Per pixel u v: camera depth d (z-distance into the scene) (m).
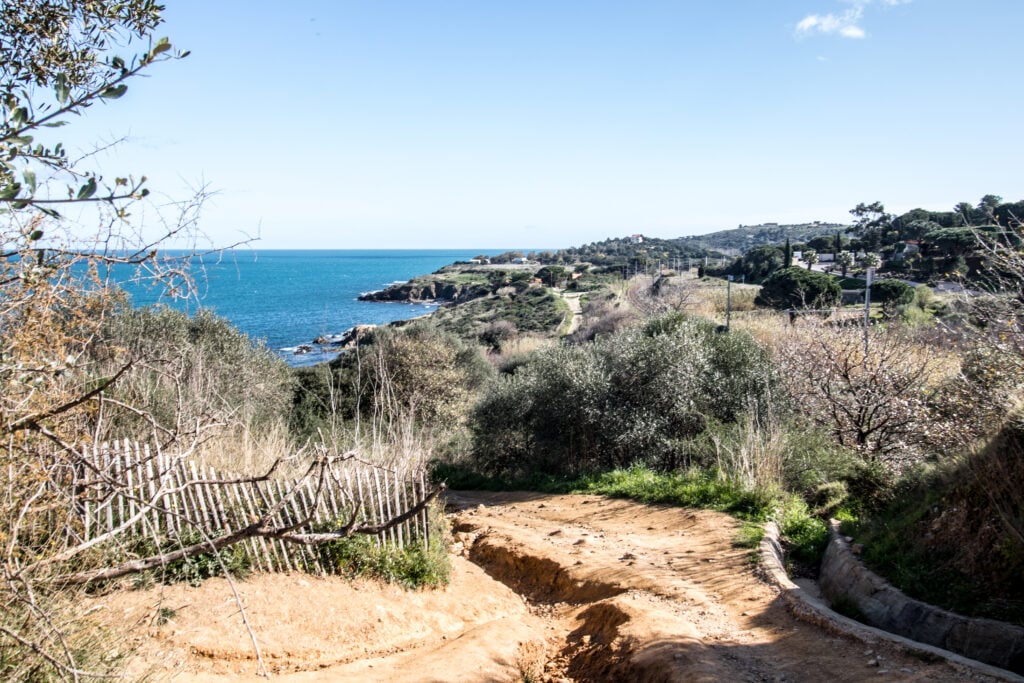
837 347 14.48
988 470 6.97
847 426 13.25
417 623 7.99
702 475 13.19
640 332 19.86
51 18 3.29
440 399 23.12
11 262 3.14
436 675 6.23
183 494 7.47
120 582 6.30
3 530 3.58
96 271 3.38
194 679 5.55
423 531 9.49
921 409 11.70
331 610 7.55
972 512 6.93
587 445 17.61
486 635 7.63
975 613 5.94
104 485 4.14
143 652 5.52
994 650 5.57
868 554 7.64
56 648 3.79
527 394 19.05
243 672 6.11
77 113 2.42
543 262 129.88
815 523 10.09
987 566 6.36
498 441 19.23
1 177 2.51
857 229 72.12
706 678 5.53
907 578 6.75
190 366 14.93
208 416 5.73
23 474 3.64
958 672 5.16
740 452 12.78
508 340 41.72
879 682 5.16
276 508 3.86
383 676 6.23
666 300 43.19
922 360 13.76
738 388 16.27
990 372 9.11
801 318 20.06
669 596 8.10
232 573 7.59
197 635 6.36
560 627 8.45
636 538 10.77
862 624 6.48
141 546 6.78
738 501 11.34
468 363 26.69
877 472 11.10
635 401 17.03
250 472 8.31
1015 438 6.97
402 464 9.83
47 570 3.99
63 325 3.62
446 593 9.09
